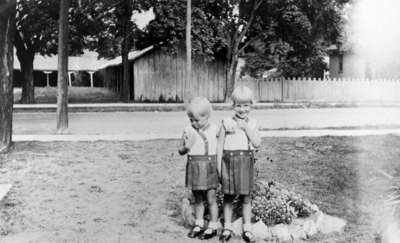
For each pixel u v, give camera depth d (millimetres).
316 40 31875
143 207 6348
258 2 28641
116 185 7652
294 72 41281
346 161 9336
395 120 18922
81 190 7301
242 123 4969
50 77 61562
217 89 31953
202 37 27703
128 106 24750
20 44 27469
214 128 5133
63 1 14688
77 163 9523
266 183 6012
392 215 4570
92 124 17281
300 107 26844
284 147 11594
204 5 28438
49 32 26750
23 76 27875
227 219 5047
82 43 30578
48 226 5496
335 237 5043
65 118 14953
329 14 29719
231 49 30250
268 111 23766
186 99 24578
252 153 5020
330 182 7664
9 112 11117
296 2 29297
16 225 5535
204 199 5570
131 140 12797
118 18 29172
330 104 28047
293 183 7727
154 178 8203
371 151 10547
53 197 6863
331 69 37656
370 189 6422
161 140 12828
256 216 5285
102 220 5738
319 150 11078
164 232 5270
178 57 30922
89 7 28062
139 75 30500
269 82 32844
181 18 27344
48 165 9289
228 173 4910
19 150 11086
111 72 50594
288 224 5195
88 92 47375
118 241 4945
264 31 30406
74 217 5871
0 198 6672
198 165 4969
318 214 5449
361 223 5273
